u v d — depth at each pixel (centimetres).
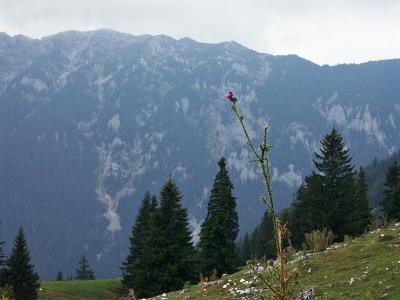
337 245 3142
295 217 7112
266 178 518
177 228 5450
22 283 5847
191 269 5309
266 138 516
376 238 2936
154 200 7125
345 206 5744
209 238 5753
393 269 2169
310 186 5884
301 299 2072
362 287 2039
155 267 5278
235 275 2986
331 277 2331
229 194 5781
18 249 5934
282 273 523
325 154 5903
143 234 7075
